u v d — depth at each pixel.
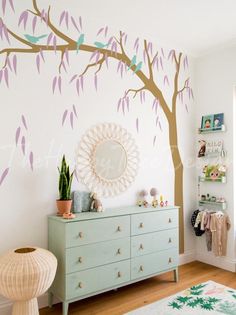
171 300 2.59
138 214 2.72
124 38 3.11
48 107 2.54
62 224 2.28
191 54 3.75
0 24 2.31
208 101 3.66
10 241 2.33
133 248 2.67
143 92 3.26
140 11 2.74
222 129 3.42
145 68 3.29
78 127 2.73
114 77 3.01
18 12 2.40
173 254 3.01
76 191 2.62
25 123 2.42
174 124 3.56
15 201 2.36
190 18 2.87
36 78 2.48
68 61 2.68
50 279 2.00
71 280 2.27
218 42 3.43
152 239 2.83
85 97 2.79
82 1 2.58
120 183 3.03
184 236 3.64
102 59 2.92
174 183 3.54
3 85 2.32
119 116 3.04
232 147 3.40
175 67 3.59
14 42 2.38
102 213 2.59
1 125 2.30
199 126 3.77
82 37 2.78
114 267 2.53
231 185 3.40
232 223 3.38
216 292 2.76
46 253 2.10
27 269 1.88
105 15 2.83
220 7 2.65
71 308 2.46
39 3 2.52
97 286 2.42
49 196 2.53
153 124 3.35
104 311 2.41
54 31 2.60
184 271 3.35
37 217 2.46
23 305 2.01
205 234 3.64
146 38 3.29
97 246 2.42
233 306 2.47
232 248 3.36
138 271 2.71
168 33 3.21
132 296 2.69
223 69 3.50
